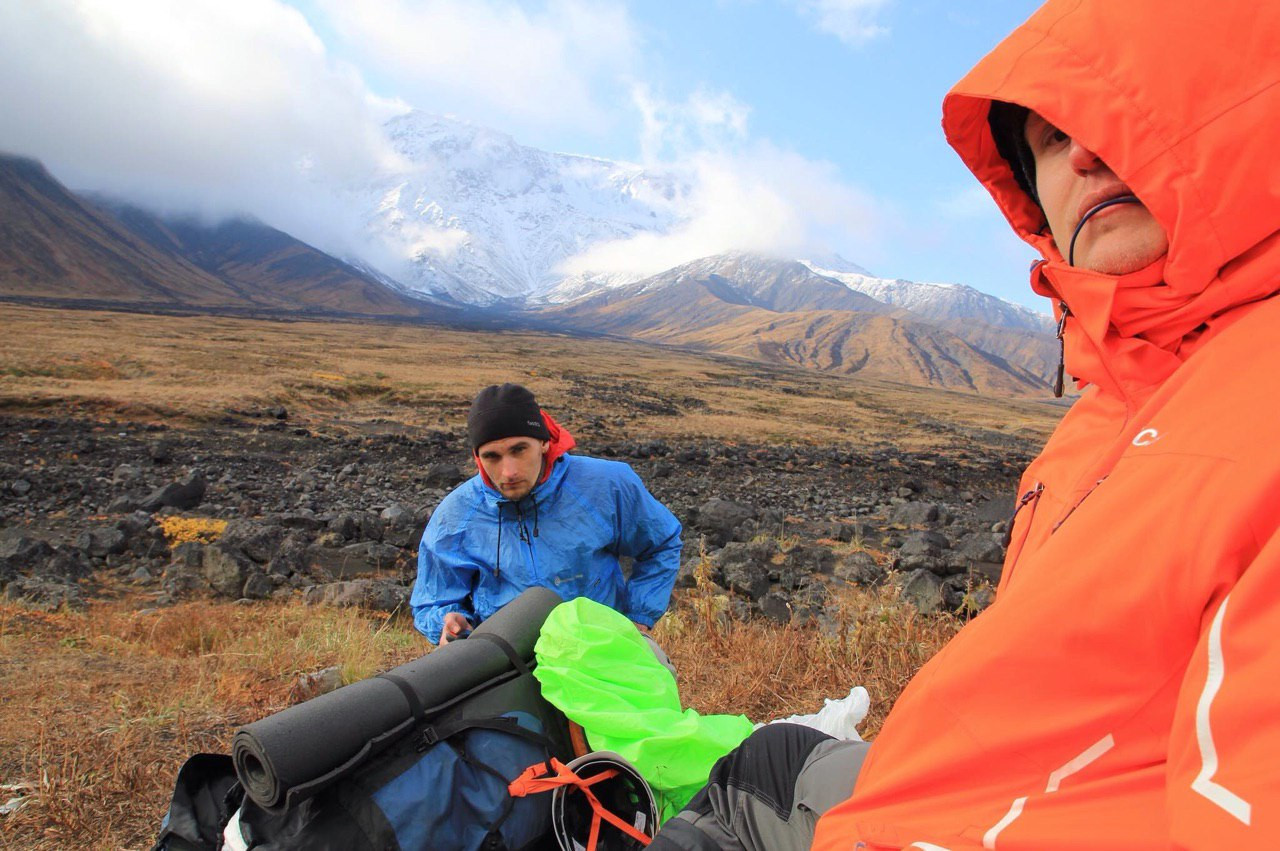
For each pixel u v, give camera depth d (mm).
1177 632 866
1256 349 908
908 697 1127
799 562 10867
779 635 5668
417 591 3277
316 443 25125
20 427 23250
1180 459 892
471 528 3131
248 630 7012
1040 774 958
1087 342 1177
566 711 2201
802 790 1577
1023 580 1013
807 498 20359
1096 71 1021
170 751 3854
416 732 2000
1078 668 923
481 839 1974
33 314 92312
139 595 9125
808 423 52125
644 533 3250
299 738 1805
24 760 3697
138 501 14484
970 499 22328
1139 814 886
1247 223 936
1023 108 1319
